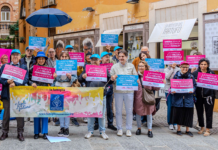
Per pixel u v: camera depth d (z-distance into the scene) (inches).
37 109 215.2
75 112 220.1
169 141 223.6
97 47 530.9
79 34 573.6
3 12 1310.3
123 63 233.3
